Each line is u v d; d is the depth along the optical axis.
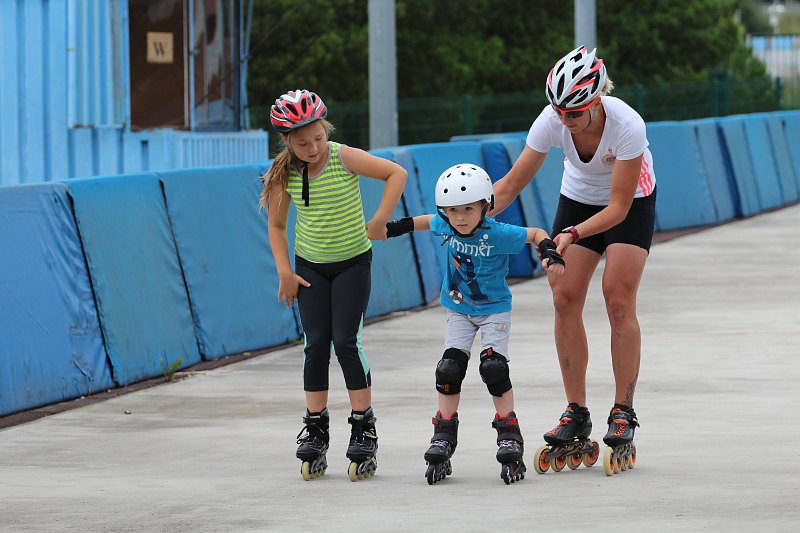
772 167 65.81
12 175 44.97
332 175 16.95
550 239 16.23
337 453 18.84
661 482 16.41
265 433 20.41
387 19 47.41
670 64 114.94
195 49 47.22
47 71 44.59
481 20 103.38
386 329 31.67
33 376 22.62
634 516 14.69
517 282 40.53
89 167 45.06
